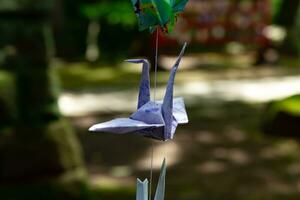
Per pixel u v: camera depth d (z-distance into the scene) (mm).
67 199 4227
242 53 15914
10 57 4047
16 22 4023
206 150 6812
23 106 4113
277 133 7484
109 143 7086
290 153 6742
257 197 5211
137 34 15094
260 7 13539
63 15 15320
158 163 6316
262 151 6801
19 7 3975
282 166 6195
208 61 14438
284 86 11367
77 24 15602
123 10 15273
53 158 4234
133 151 6789
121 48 15273
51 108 4270
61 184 4242
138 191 856
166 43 12750
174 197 5195
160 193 856
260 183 5602
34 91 4148
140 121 817
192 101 9742
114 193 5242
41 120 4203
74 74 12773
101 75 12633
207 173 5926
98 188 5363
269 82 11820
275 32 16125
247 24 13453
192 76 12281
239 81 11906
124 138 7328
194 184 5559
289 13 15945
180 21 12742
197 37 12992
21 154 4082
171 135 822
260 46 14023
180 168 6105
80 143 7086
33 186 4105
